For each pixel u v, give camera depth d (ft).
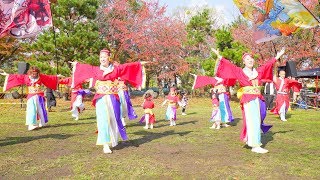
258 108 21.74
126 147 23.34
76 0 68.95
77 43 67.21
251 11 33.17
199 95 96.17
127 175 16.38
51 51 65.26
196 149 22.54
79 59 68.74
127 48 88.63
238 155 20.67
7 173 17.08
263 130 23.22
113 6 86.17
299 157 20.02
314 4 70.90
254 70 22.04
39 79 33.68
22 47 73.46
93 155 20.90
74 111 41.52
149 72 98.48
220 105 33.65
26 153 21.71
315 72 65.31
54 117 44.34
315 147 23.11
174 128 33.40
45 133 30.14
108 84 22.20
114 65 22.72
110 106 22.09
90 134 29.40
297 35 79.10
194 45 93.09
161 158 19.93
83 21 73.31
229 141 25.58
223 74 22.11
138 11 89.76
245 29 86.94
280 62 76.95
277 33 32.99
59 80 39.34
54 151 22.25
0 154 21.42
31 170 17.56
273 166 17.94
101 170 17.25
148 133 29.94
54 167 18.12
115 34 85.87
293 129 31.91
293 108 61.62
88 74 22.49
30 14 22.07
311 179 15.64
